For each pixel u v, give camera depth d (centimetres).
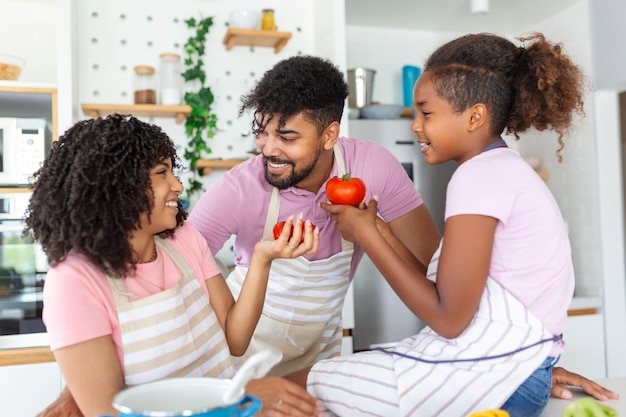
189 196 274
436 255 113
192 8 281
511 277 97
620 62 274
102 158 90
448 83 103
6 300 214
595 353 287
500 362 95
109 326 91
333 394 104
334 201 120
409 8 299
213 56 284
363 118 291
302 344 160
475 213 94
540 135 329
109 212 91
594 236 294
